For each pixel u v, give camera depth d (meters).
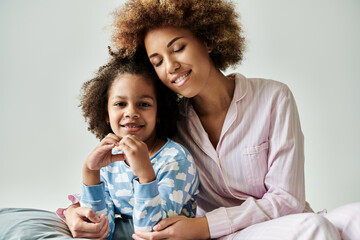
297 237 1.08
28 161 3.17
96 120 1.53
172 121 1.50
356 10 2.88
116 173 1.41
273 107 1.43
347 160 2.75
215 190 1.50
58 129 3.20
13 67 3.29
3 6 3.30
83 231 1.26
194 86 1.36
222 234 1.25
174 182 1.30
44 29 3.24
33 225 1.23
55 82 3.22
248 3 2.87
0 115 3.30
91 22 3.14
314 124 2.82
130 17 1.37
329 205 2.44
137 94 1.38
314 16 2.87
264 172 1.43
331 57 2.87
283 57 2.87
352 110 2.84
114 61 1.49
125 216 1.43
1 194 2.86
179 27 1.35
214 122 1.49
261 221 1.29
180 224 1.22
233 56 1.54
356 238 1.17
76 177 3.00
